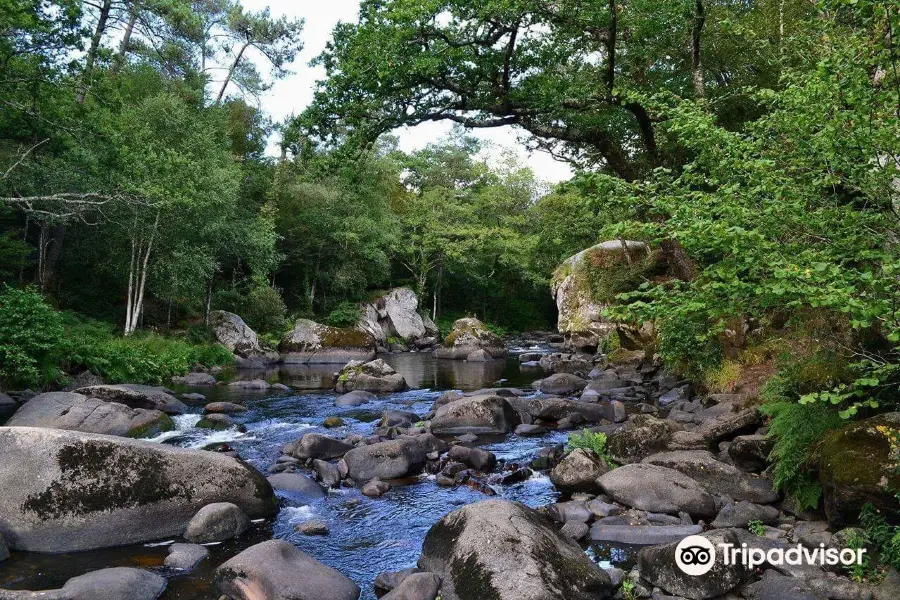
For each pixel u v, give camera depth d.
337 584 5.12
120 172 18.20
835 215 4.26
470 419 11.53
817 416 6.16
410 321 40.59
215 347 25.56
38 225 23.23
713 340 12.06
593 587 4.83
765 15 14.70
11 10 14.53
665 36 14.23
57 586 5.20
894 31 3.74
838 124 4.27
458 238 42.84
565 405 12.49
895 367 3.85
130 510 6.27
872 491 4.84
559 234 34.16
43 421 10.66
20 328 14.38
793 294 3.81
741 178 5.53
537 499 7.52
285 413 13.89
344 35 12.99
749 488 6.64
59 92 16.42
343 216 37.97
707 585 4.75
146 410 11.79
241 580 4.93
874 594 4.39
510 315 50.97
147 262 24.55
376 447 8.90
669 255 12.56
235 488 6.86
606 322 24.88
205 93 30.70
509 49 11.90
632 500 6.84
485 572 4.78
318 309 38.94
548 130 13.01
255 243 28.98
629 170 13.05
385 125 13.29
